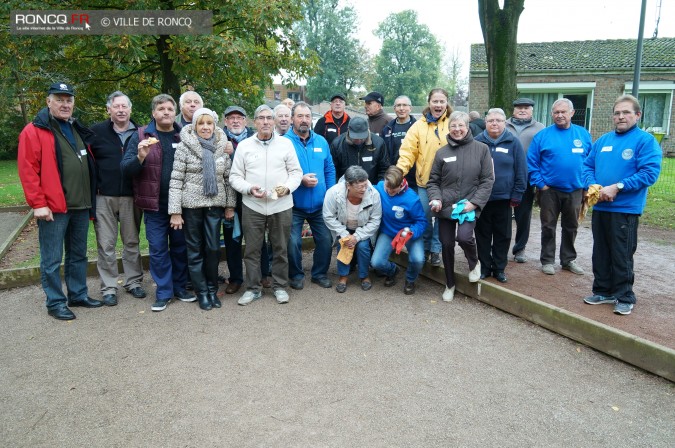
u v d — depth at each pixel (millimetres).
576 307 4461
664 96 20344
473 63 21844
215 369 3604
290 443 2754
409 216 5066
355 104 58406
